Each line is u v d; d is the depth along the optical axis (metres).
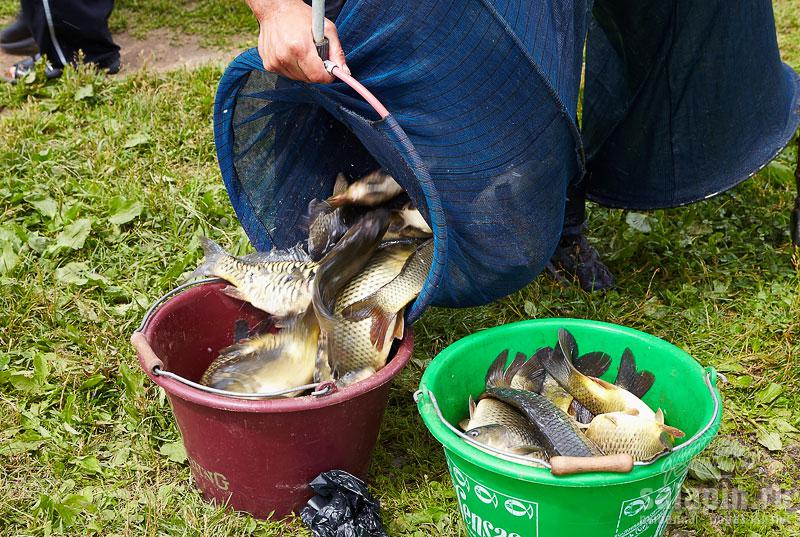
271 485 1.65
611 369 1.76
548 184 1.69
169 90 2.91
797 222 2.22
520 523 1.54
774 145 2.05
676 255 2.25
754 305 2.09
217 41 3.56
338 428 1.63
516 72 1.58
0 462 1.77
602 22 2.03
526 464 1.49
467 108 1.59
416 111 1.59
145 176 2.47
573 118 1.68
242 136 1.83
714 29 1.94
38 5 2.94
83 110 2.84
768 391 1.91
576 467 1.46
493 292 1.76
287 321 1.73
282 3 1.58
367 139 1.63
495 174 1.63
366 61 1.57
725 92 2.00
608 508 1.50
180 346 1.79
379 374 1.62
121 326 2.01
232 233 2.27
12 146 2.53
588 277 2.17
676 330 2.06
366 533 1.63
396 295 1.69
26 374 1.90
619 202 2.16
